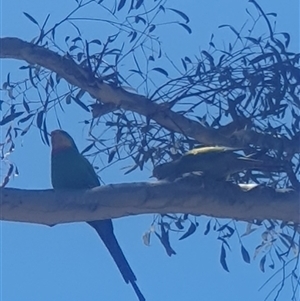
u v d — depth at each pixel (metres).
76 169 6.01
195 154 5.36
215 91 5.59
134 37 5.95
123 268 5.62
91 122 5.96
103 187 5.17
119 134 5.89
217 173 5.30
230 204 5.25
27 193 5.12
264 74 5.53
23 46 5.91
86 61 5.92
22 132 6.02
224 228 6.01
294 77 5.56
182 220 6.00
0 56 5.94
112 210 5.16
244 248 6.01
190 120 5.91
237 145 5.88
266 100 5.57
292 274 5.86
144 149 5.86
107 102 5.90
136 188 5.16
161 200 5.17
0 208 5.09
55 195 5.12
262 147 5.68
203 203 5.22
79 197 5.12
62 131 6.17
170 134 5.88
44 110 5.98
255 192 5.27
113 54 5.91
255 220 5.80
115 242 5.66
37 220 5.18
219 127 5.90
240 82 5.55
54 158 6.09
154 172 5.45
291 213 5.31
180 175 5.34
